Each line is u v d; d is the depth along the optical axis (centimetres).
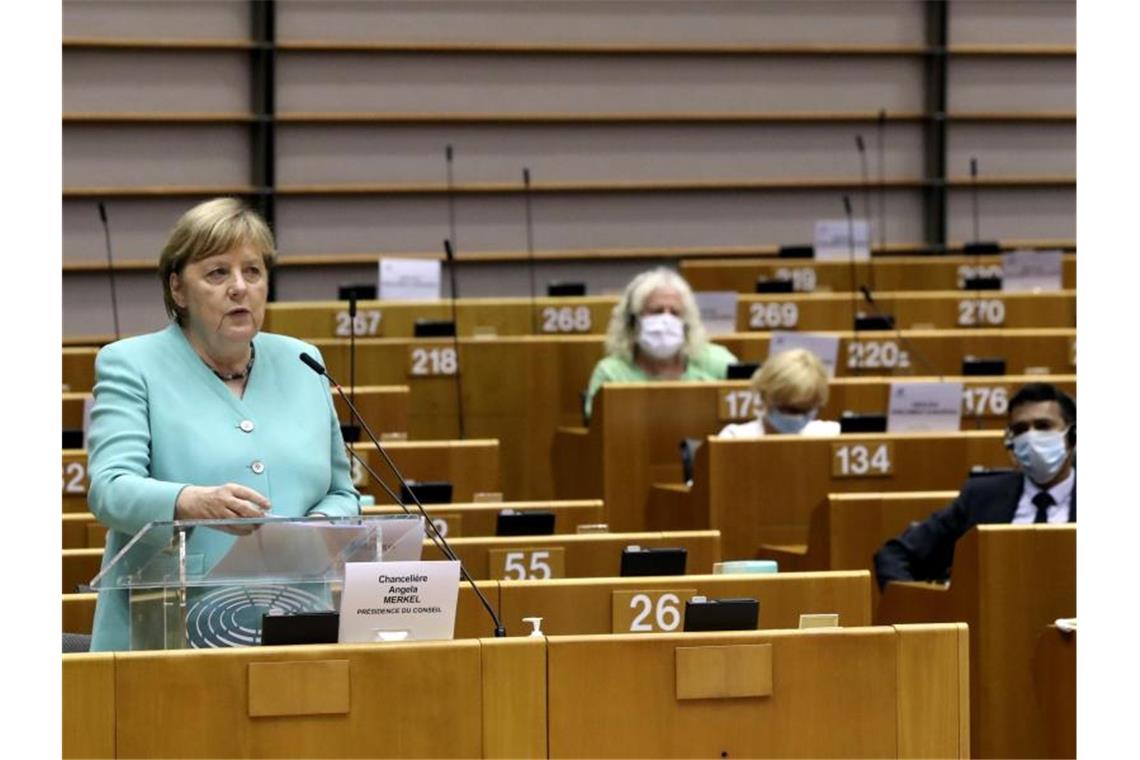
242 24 2467
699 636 610
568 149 2584
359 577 589
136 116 2425
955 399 1510
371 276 2523
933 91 2669
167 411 650
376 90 2516
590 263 2597
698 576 851
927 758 625
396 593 595
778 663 616
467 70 2542
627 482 1530
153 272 2444
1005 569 1012
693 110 2617
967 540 1022
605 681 603
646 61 2597
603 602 842
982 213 2697
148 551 588
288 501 656
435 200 2544
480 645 594
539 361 1745
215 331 649
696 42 2605
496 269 2569
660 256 2616
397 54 2517
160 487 614
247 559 596
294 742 580
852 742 620
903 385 1502
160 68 2442
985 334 1880
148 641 600
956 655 627
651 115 2592
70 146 2422
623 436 1530
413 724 589
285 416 669
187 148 2458
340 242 2516
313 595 627
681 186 2608
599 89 2586
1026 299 2141
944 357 1872
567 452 1633
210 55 2458
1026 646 1013
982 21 2684
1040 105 2708
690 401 1535
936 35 2659
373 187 2506
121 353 654
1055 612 1014
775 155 2647
